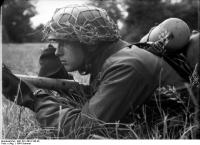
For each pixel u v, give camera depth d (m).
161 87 1.98
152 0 11.27
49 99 2.04
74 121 1.94
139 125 1.95
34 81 2.16
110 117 1.89
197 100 1.97
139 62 1.91
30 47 8.94
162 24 2.09
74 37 1.97
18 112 2.34
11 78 2.01
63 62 2.04
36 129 2.11
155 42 2.04
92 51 2.02
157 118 2.05
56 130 1.95
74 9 2.00
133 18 11.38
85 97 2.17
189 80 2.02
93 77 2.08
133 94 1.90
